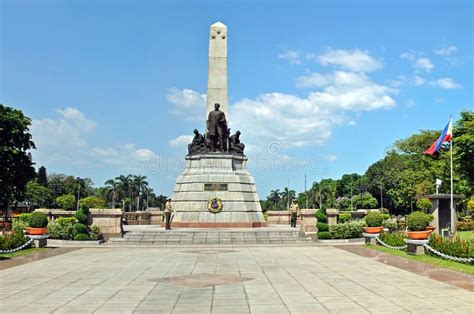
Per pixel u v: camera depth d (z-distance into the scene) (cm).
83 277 1645
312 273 1741
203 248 2839
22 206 9612
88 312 1098
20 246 2669
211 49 4203
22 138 5278
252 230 3466
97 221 3369
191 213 3769
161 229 3572
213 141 4016
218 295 1305
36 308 1140
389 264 2014
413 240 2330
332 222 3731
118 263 2069
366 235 3027
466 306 1156
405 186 7806
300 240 3312
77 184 11594
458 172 5334
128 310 1118
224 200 3791
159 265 1991
